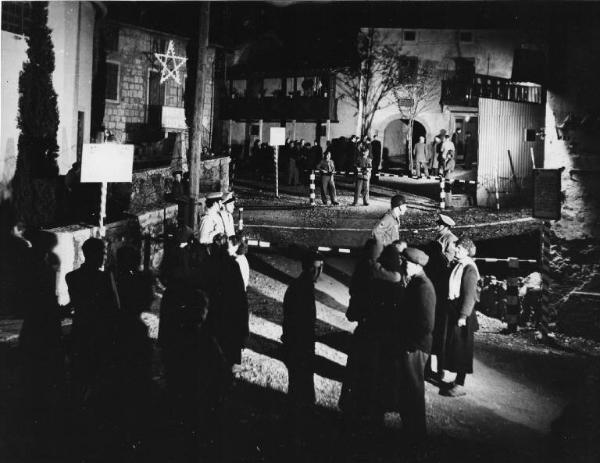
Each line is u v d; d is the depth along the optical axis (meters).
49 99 13.57
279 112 32.78
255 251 15.64
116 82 27.66
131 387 6.79
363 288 6.64
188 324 5.75
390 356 6.40
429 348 6.25
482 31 34.34
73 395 6.61
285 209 20.55
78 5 15.95
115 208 13.65
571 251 10.39
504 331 10.81
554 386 8.16
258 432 6.43
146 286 7.02
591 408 6.00
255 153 32.38
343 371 8.45
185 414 5.75
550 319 10.52
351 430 6.62
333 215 19.52
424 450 6.20
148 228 13.54
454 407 7.44
